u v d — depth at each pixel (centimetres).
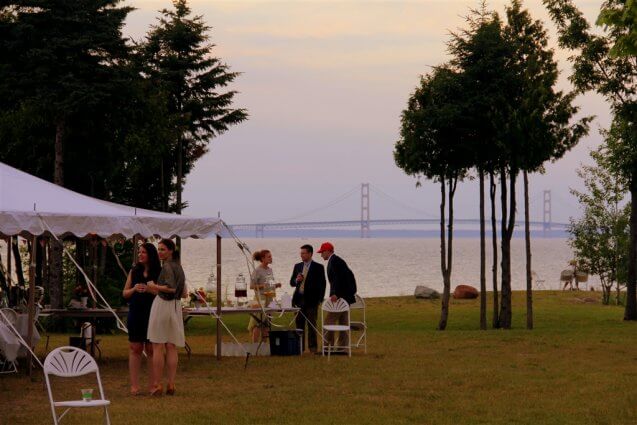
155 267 1470
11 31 3203
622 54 1339
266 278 2084
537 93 3016
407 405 1359
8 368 1738
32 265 1686
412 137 3152
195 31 4519
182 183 4703
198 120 4559
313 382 1598
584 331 2747
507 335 2592
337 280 2020
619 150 3177
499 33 3106
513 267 11625
